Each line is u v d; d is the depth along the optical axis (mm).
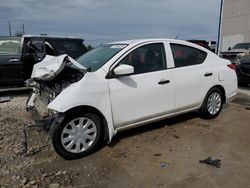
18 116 5293
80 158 3502
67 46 7883
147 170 3178
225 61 5238
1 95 7613
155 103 4051
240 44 16766
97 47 4684
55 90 3637
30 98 4652
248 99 7043
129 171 3160
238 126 4691
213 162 3303
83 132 3500
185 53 4531
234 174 3055
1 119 5066
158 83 4031
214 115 5074
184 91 4410
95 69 3699
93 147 3598
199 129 4520
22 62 7125
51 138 3307
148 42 4094
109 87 3586
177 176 3035
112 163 3357
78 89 3367
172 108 4301
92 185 2885
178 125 4715
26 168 3238
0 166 3266
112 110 3641
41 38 7516
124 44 4074
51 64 3699
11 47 7316
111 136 3686
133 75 3822
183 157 3492
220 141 4008
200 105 4820
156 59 4121
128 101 3756
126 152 3650
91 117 3523
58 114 3348
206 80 4734
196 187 2818
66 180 2977
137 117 3891
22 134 4270
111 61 3719
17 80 7219
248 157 3475
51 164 3342
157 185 2869
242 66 8820
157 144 3904
